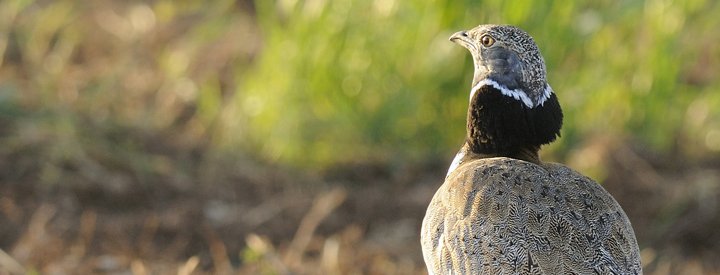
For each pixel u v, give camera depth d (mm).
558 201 7809
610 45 13859
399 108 13844
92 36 17094
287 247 12297
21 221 12555
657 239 12656
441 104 13859
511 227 7652
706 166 14031
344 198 13133
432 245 7984
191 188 13406
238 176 13672
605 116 14148
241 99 14320
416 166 13852
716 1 14492
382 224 12852
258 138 14141
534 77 8625
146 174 13516
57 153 13453
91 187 13141
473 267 7660
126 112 15023
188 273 11180
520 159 8586
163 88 15617
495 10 13109
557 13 13234
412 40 13672
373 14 13656
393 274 11648
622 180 13508
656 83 13945
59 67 16078
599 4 13562
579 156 13688
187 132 14719
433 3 13406
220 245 12305
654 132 14125
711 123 14680
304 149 13992
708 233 12680
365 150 14031
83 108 14930
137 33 17109
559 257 7504
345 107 13930
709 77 15664
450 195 8031
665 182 13500
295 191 13414
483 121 8711
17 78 15766
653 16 13758
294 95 13953
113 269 11625
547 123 8664
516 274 7492
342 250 12055
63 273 11438
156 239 12453
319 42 13758
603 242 7625
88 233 12328
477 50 8781
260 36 16656
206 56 16281
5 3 17000
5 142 13609
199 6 17578
